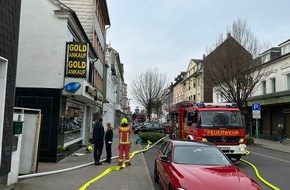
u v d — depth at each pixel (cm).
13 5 843
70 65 1395
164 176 801
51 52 1388
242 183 644
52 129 1347
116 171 1183
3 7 776
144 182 983
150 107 6028
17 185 878
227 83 3047
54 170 1137
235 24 3197
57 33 1398
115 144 2359
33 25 1399
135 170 1209
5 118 801
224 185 629
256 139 3394
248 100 3509
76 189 859
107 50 4650
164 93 6488
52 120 1351
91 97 1642
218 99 4550
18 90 1362
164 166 824
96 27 2581
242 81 3002
